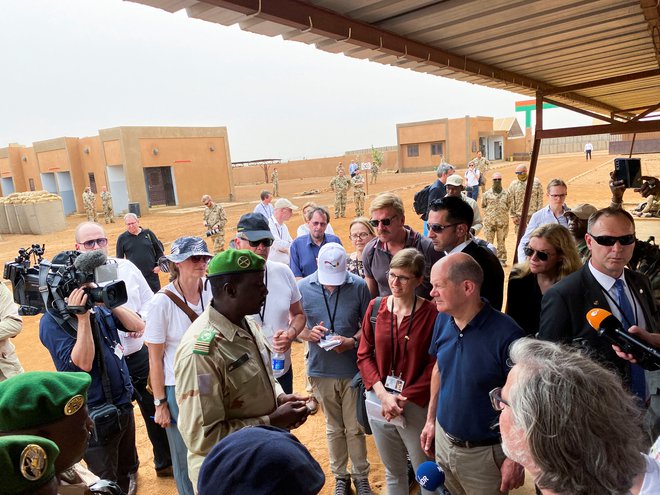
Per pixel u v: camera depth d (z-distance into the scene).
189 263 3.08
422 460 2.97
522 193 9.58
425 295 3.69
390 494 3.14
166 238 18.72
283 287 3.52
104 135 29.44
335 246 3.59
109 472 3.05
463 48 4.23
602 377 1.16
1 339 3.84
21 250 3.17
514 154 60.88
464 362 2.40
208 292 3.27
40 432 1.47
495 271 3.31
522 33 3.88
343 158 64.19
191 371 2.02
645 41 4.58
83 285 2.76
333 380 3.53
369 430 3.29
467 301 2.38
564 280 2.65
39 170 36.16
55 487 1.14
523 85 5.70
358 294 3.61
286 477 1.03
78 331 2.85
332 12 2.94
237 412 2.12
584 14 3.52
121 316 3.25
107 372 3.07
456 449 2.48
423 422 2.93
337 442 3.62
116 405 3.13
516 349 1.34
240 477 1.03
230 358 2.08
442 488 2.32
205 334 2.08
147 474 4.23
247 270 2.13
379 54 3.83
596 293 2.52
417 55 3.88
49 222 24.30
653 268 3.38
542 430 1.09
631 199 16.03
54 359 2.99
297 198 32.97
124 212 29.84
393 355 2.94
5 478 1.01
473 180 17.91
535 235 3.10
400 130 52.62
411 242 3.84
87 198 26.58
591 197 18.77
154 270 7.60
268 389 2.25
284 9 2.60
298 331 3.44
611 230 2.41
